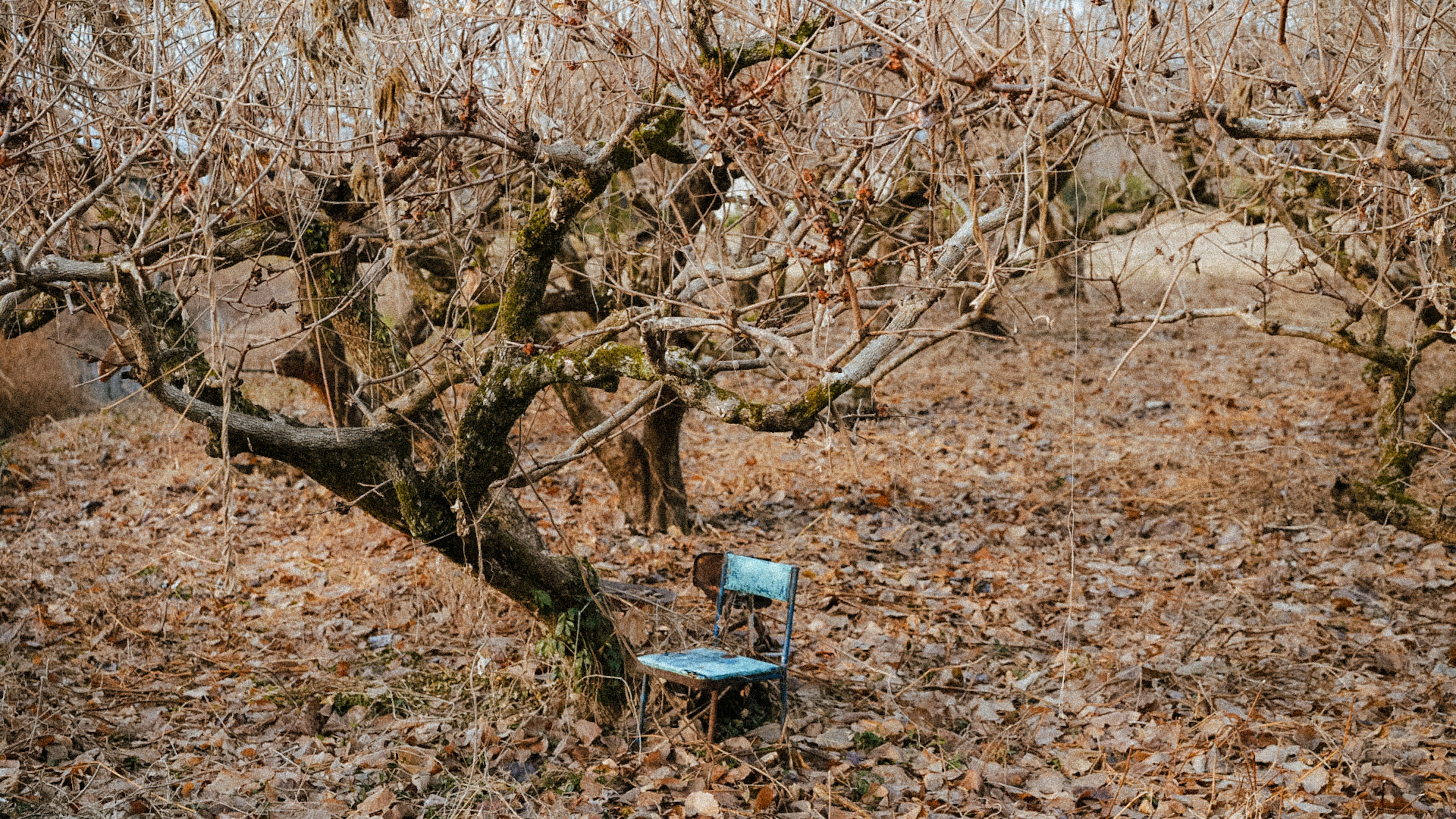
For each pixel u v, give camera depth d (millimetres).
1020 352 14812
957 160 4332
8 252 3227
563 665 4977
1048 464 9711
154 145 3740
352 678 5410
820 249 3062
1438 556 6859
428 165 4242
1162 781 4250
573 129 4707
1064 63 3496
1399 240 4301
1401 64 2717
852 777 4406
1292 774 4223
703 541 7914
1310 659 5520
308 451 4219
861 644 5875
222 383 3770
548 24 3555
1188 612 6215
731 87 3186
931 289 3527
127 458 10102
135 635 5938
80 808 4020
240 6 3818
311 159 4484
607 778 4383
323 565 7281
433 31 3805
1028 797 4238
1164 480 8906
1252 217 5254
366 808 4086
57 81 3855
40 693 4836
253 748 4633
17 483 9180
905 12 3143
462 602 6074
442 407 4340
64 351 11008
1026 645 5883
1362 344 5750
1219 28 4039
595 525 8156
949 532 8023
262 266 4637
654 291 5625
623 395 12070
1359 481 6730
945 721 4949
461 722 4895
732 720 4879
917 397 12859
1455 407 6449
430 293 6332
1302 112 3127
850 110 4195
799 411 3637
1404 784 4098
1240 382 12703
